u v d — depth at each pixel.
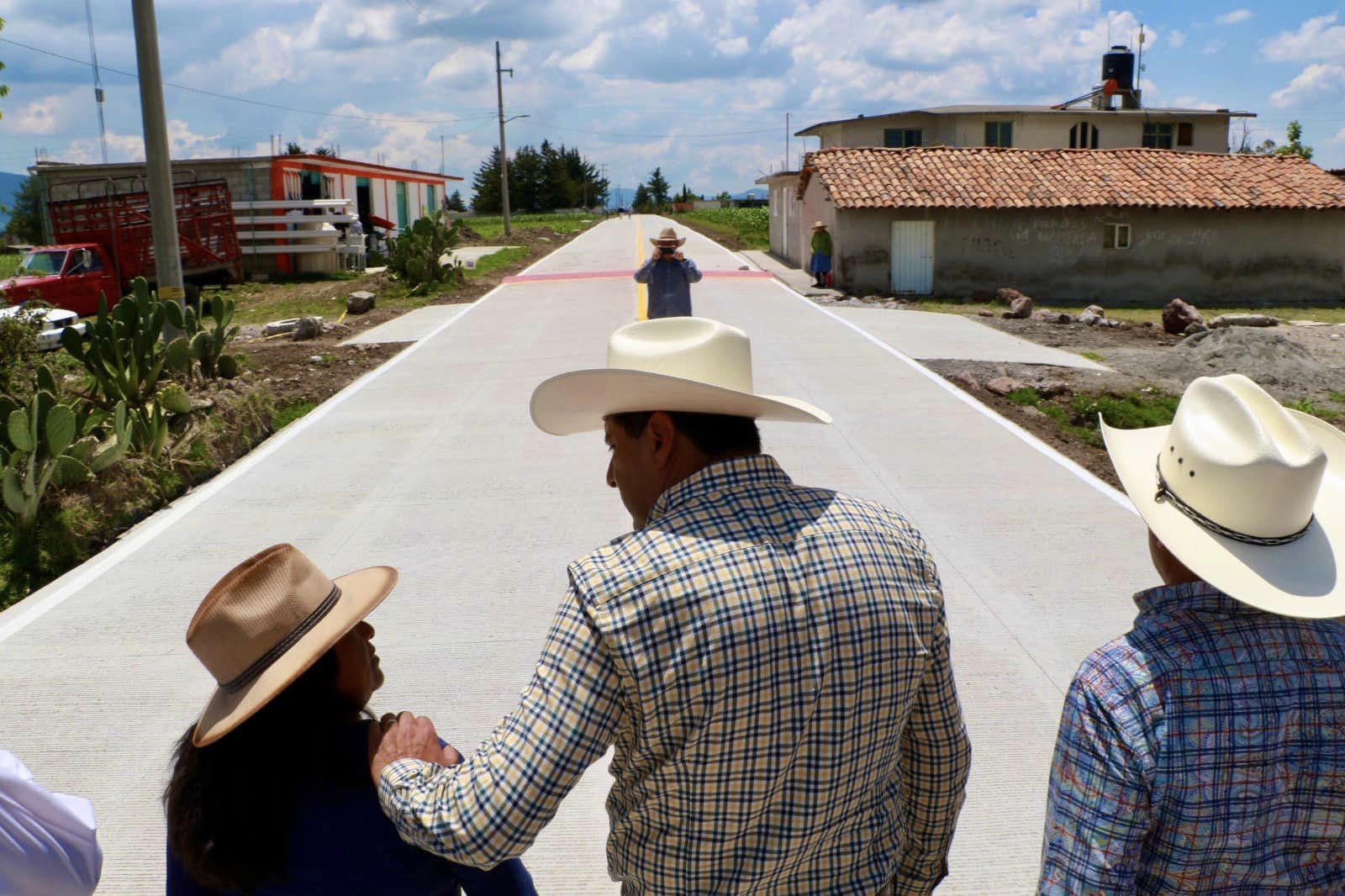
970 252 24.02
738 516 1.70
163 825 3.83
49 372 7.61
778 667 1.59
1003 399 10.77
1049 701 4.48
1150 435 2.04
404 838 1.68
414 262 22.94
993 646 5.00
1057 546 6.26
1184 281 24.38
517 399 10.53
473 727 4.37
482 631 5.27
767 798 1.62
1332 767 1.59
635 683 1.56
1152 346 16.16
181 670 5.04
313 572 1.84
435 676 4.82
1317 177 25.45
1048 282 24.22
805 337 14.25
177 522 7.21
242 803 1.72
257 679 1.72
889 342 14.28
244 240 28.28
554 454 8.52
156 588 6.06
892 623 1.69
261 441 9.69
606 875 3.51
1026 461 8.05
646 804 1.66
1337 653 1.63
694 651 1.56
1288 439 1.68
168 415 8.91
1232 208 23.66
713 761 1.59
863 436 8.82
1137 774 1.58
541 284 23.53
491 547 6.46
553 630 1.63
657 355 1.89
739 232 46.03
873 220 23.89
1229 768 1.56
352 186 34.78
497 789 1.56
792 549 1.67
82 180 27.62
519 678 4.77
